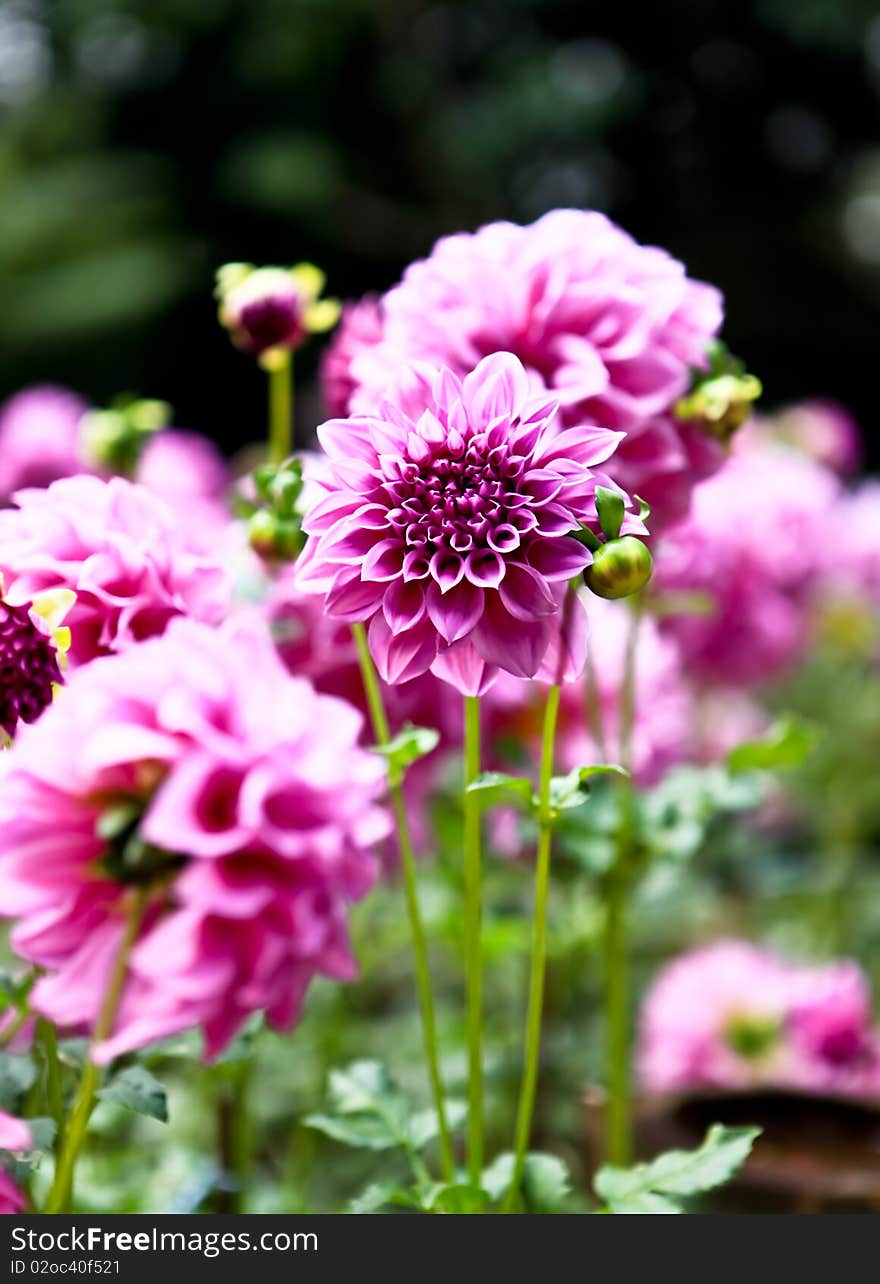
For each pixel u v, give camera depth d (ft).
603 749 3.45
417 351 2.84
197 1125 4.01
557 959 4.16
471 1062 2.86
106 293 20.26
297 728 2.27
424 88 22.79
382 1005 5.60
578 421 2.86
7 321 20.51
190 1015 2.26
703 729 5.96
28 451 6.62
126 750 2.24
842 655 7.23
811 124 24.54
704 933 6.33
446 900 4.13
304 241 22.30
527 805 2.79
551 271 2.89
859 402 23.09
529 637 2.54
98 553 2.62
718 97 23.84
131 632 2.58
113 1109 3.44
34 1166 2.57
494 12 23.12
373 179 23.12
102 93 23.47
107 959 2.31
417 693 3.30
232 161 21.79
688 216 23.77
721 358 3.10
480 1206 2.81
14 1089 2.60
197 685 2.28
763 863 6.01
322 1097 3.91
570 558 2.51
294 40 21.71
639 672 4.00
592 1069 4.56
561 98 21.20
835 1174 3.35
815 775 6.87
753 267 23.06
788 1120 3.65
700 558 4.37
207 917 2.25
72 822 2.30
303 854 2.26
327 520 2.55
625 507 2.57
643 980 5.74
